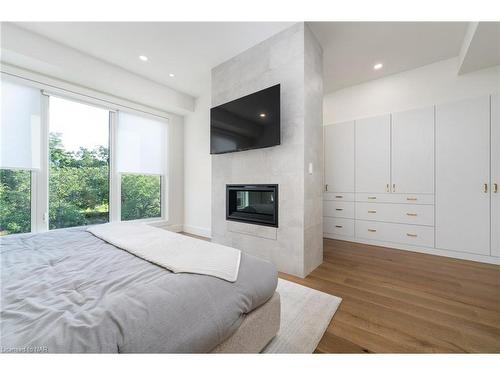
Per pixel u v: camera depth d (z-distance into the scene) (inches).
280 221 89.4
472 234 96.7
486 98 93.7
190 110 156.3
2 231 94.9
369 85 131.3
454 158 100.5
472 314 57.9
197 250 48.9
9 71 92.0
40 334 23.0
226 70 111.4
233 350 33.9
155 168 150.8
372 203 123.5
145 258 44.3
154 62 113.3
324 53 103.7
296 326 52.4
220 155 116.3
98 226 73.7
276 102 84.4
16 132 95.3
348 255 106.0
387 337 49.1
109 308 27.1
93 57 108.0
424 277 80.9
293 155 85.0
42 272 38.0
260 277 41.5
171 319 27.0
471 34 81.4
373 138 122.9
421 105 115.4
